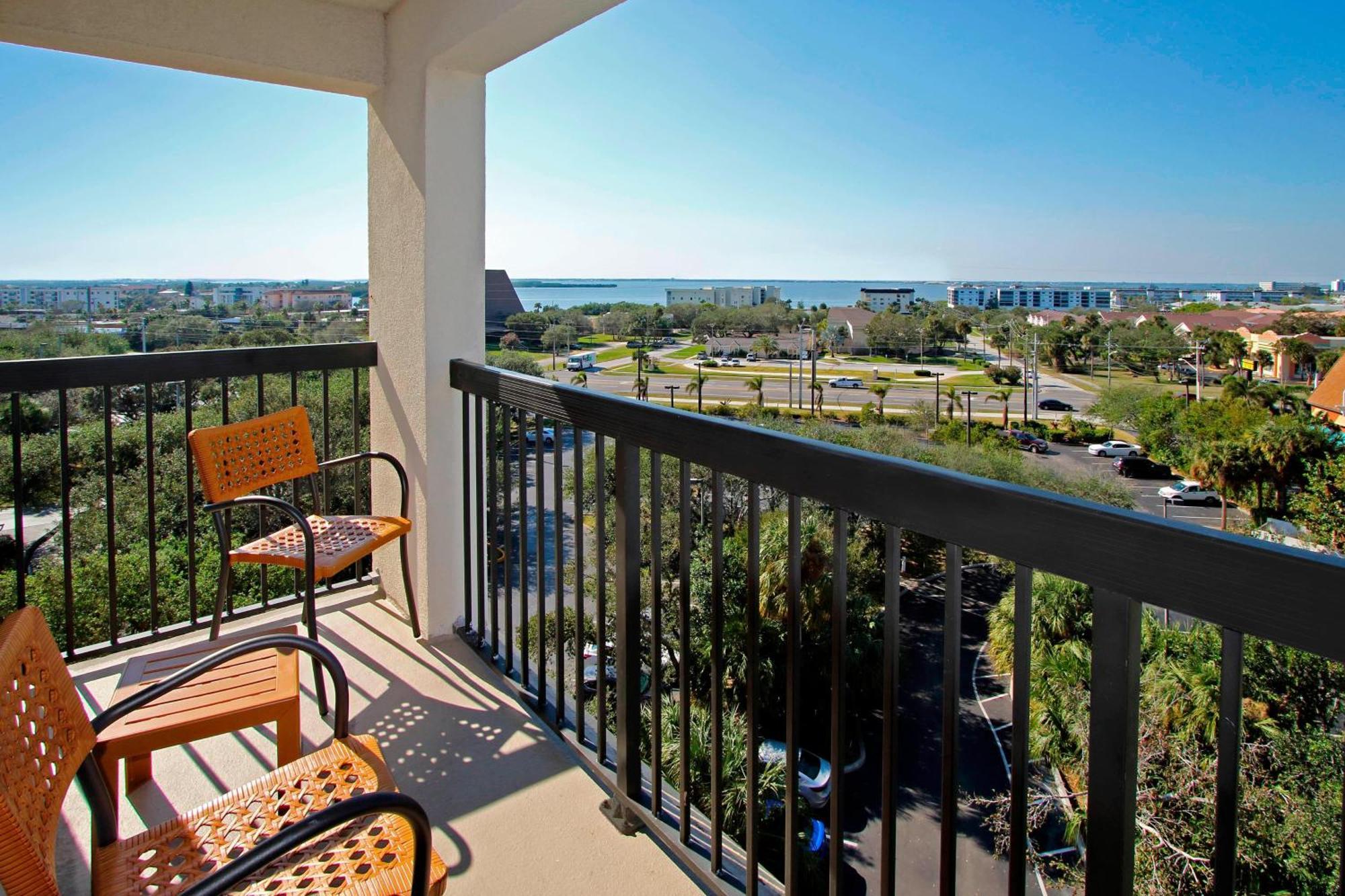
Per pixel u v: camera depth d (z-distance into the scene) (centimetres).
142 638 275
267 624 296
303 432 275
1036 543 87
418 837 96
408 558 293
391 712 231
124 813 185
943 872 105
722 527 142
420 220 276
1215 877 75
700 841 171
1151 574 76
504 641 265
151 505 274
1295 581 65
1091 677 83
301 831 87
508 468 238
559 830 179
